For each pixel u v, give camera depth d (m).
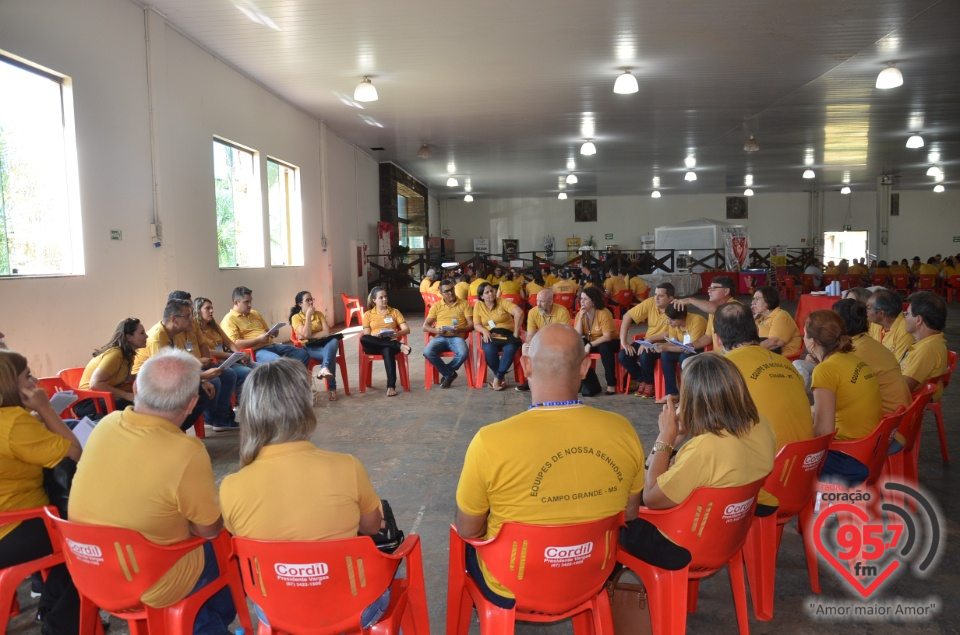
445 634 2.24
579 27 6.79
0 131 4.38
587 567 1.65
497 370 6.12
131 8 5.73
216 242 7.38
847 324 3.02
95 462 1.77
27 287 4.46
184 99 6.67
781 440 2.34
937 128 12.67
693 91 9.59
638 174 19.36
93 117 5.20
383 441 4.47
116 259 5.50
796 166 18.06
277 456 1.64
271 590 1.58
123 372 3.86
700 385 1.90
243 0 5.91
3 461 2.03
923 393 2.94
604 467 1.64
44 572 2.29
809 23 6.79
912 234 25.20
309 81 8.66
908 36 7.25
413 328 11.53
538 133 12.72
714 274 19.86
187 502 1.76
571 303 9.76
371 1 5.99
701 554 1.91
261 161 8.80
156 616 1.79
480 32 6.88
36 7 4.54
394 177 16.42
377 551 1.59
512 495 1.63
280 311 9.41
